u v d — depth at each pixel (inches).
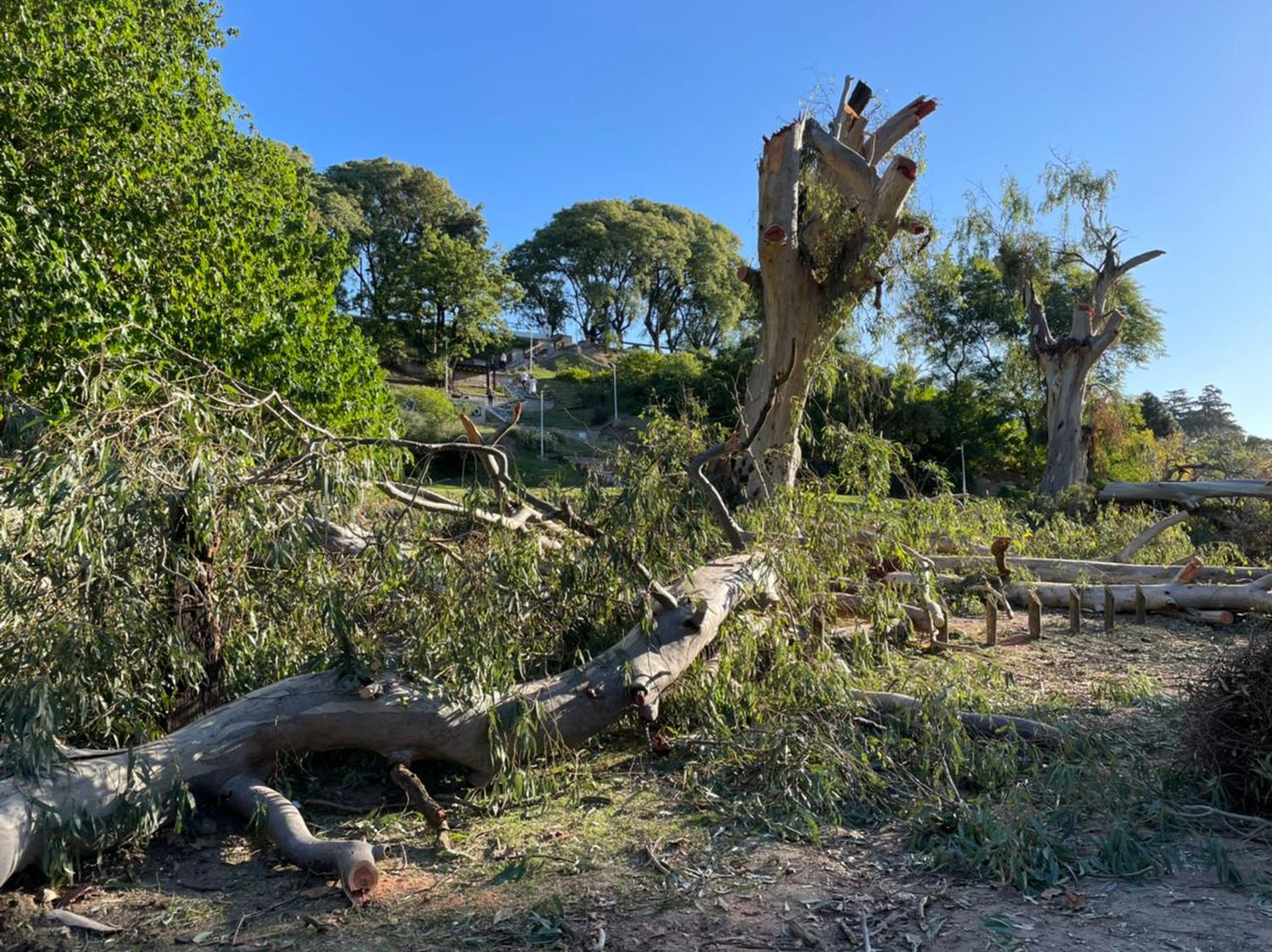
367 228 2277.3
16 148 420.2
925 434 1167.0
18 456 163.6
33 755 138.4
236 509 176.9
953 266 596.7
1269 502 608.1
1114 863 141.6
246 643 189.0
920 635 314.8
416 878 143.6
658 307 2970.0
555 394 1766.7
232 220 510.9
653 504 220.4
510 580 195.9
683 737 204.4
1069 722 199.6
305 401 483.5
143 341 389.4
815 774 169.3
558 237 2743.6
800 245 488.1
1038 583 400.2
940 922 125.0
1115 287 1375.5
